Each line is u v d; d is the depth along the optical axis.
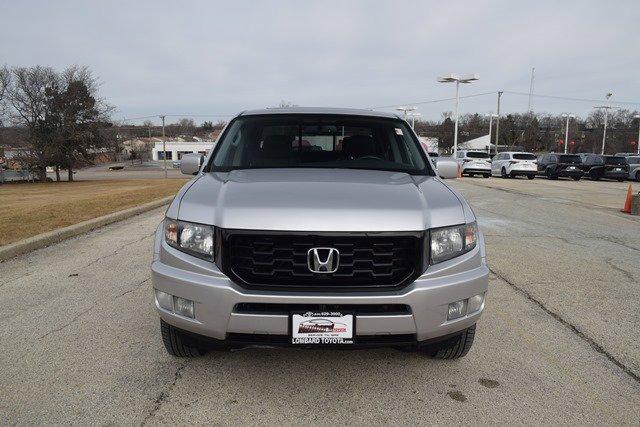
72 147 49.03
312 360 3.21
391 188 2.87
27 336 3.57
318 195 2.66
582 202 13.71
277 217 2.47
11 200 19.33
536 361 3.27
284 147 3.69
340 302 2.40
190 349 3.09
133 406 2.65
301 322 2.43
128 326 3.76
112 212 9.46
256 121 3.93
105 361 3.17
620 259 6.28
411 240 2.52
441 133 70.62
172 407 2.65
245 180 3.01
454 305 2.64
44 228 7.42
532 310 4.27
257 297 2.41
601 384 2.97
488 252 6.60
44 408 2.62
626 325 3.95
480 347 3.48
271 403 2.70
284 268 2.47
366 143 3.74
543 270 5.66
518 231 8.35
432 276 2.54
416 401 2.74
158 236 2.89
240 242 2.50
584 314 4.19
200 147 115.62
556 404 2.73
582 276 5.43
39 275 5.16
